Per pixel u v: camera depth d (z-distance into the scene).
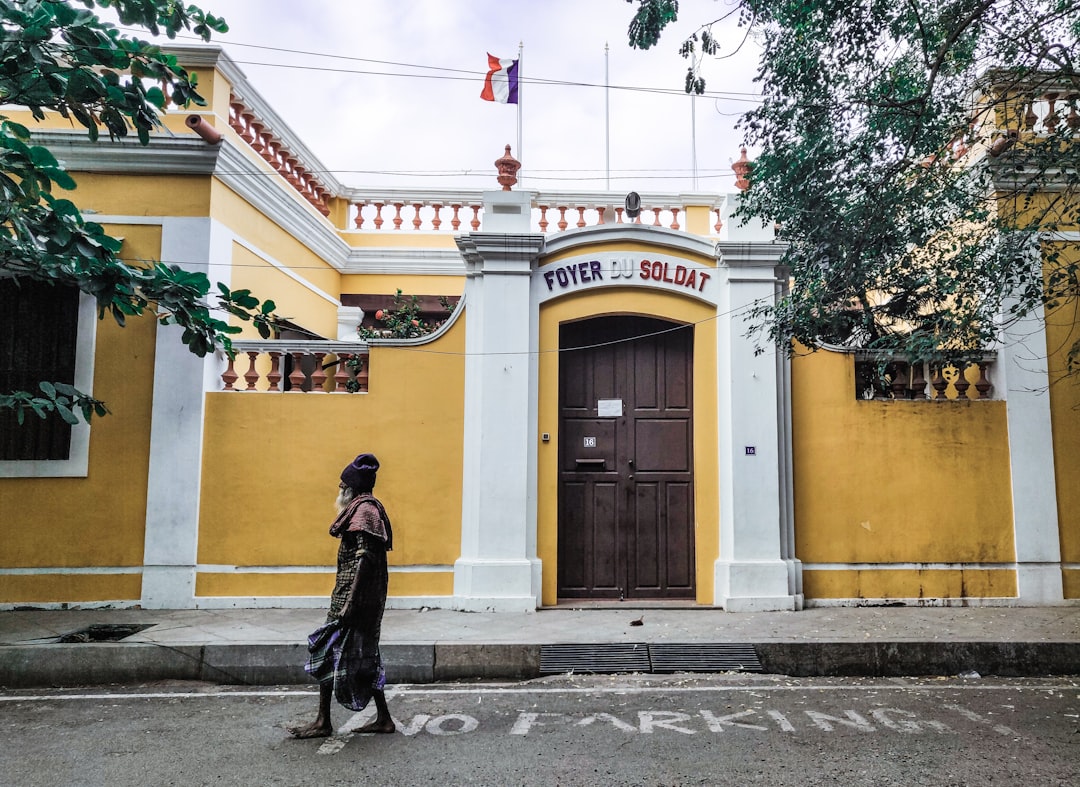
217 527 8.23
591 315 8.58
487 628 7.21
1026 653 6.59
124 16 6.46
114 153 8.42
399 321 11.08
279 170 10.74
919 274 6.98
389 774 4.34
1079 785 4.15
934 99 6.79
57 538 8.15
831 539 8.31
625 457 8.61
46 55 5.82
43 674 6.36
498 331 8.33
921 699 5.76
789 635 6.91
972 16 6.11
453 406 8.41
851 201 6.68
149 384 8.33
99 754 4.66
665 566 8.50
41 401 7.02
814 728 5.10
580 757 4.60
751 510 8.18
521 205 8.48
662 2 6.02
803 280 6.98
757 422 8.28
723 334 8.48
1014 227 7.22
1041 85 7.07
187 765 4.48
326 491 8.30
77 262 6.55
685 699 5.79
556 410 8.46
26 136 6.46
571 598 8.42
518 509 8.12
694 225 12.10
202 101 6.92
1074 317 8.52
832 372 8.48
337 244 12.24
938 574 8.28
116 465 8.23
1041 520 8.33
